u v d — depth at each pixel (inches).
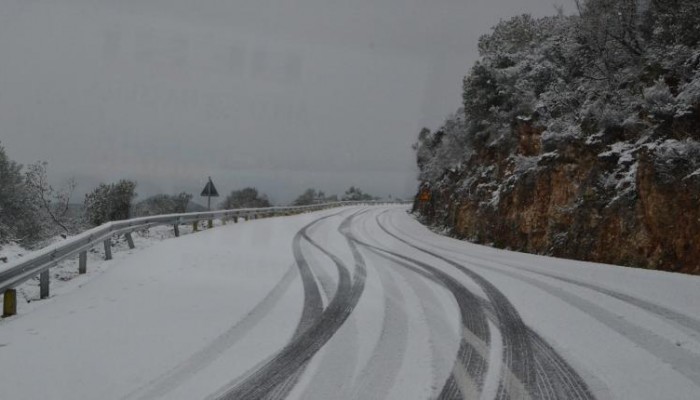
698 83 432.8
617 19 611.8
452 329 244.8
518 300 302.8
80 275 406.6
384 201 2600.9
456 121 1246.9
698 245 371.6
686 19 504.7
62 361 203.5
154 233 740.7
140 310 284.7
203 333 241.1
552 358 201.5
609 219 470.9
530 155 713.6
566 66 770.8
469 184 914.7
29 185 872.3
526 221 618.8
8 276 282.8
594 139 539.8
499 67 969.5
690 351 202.8
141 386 179.2
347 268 436.1
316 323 258.4
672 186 401.1
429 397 166.9
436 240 761.6
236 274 400.5
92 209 802.2
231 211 965.2
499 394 168.2
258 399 167.8
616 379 178.2
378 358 205.0
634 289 313.6
